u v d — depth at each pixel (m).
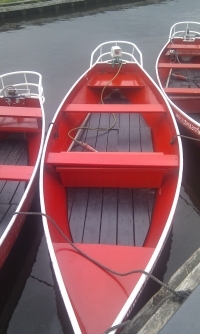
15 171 3.58
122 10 17.73
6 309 3.31
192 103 5.44
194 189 4.87
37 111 4.47
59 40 12.82
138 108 4.35
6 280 3.56
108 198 3.58
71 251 2.56
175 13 16.62
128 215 3.38
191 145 5.27
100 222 3.31
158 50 11.20
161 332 1.52
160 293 2.38
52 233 2.69
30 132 4.70
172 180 3.35
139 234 3.18
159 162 3.30
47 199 3.06
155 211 3.29
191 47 7.17
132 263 2.47
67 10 17.98
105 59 10.70
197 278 2.40
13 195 3.86
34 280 3.59
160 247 2.45
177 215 4.43
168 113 4.21
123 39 12.70
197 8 17.42
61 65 10.13
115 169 3.40
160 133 4.31
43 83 8.80
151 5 18.61
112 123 4.89
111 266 2.45
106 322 2.06
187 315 1.57
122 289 2.26
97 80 5.59
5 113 4.34
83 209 3.46
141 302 3.06
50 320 3.19
